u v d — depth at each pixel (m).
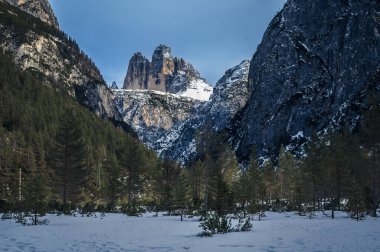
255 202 39.25
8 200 40.91
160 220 33.94
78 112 144.75
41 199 28.05
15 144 83.25
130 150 66.75
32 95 131.12
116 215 43.28
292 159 79.69
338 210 44.34
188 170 81.94
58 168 57.84
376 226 21.59
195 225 26.66
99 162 92.38
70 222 29.73
